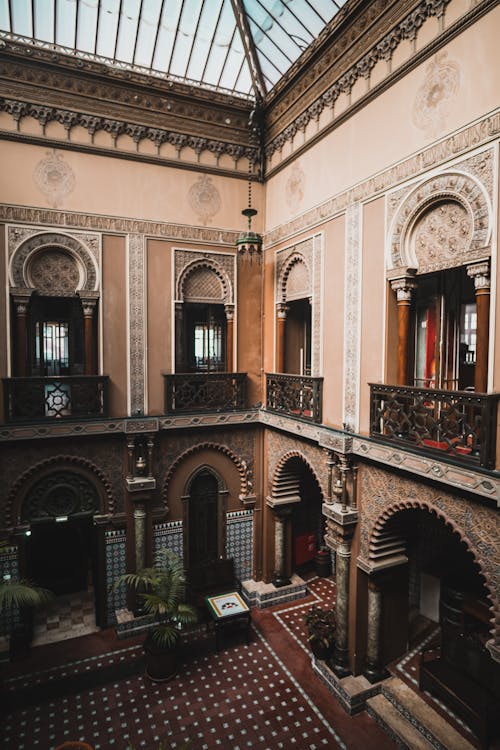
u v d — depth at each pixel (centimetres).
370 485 652
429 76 551
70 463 823
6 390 759
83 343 890
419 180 568
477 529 488
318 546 1074
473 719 570
